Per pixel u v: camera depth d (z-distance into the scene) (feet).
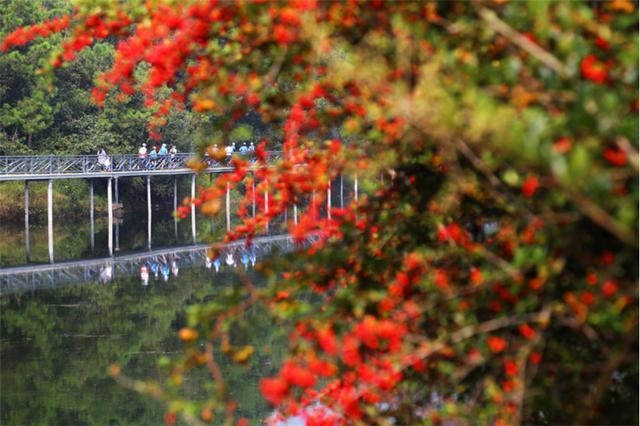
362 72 28.76
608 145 24.02
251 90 33.73
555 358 32.78
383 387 31.50
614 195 23.53
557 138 23.12
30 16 292.61
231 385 104.78
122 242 242.17
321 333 30.30
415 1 28.09
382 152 35.12
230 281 172.45
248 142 297.12
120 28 38.68
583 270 29.53
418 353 29.68
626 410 33.19
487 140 24.30
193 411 29.81
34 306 151.43
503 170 30.32
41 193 302.66
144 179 335.26
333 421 39.17
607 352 29.22
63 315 144.56
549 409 34.01
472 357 30.53
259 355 113.19
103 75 40.45
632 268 27.66
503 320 28.73
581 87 22.82
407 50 27.78
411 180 36.17
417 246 35.86
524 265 27.84
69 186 309.63
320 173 36.78
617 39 25.53
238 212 43.86
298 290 34.65
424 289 33.09
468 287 30.60
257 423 90.94
